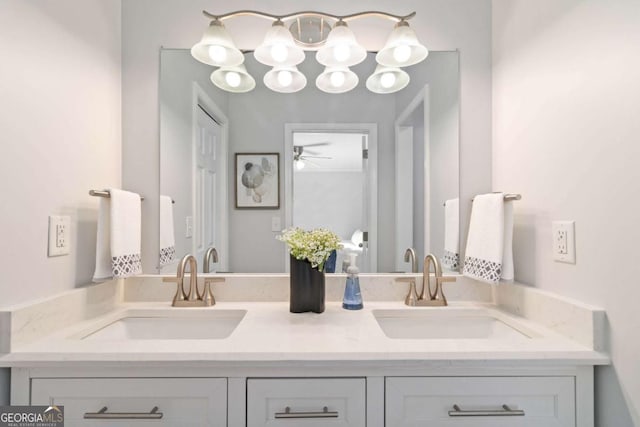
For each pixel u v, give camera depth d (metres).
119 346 0.87
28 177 0.91
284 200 1.45
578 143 0.94
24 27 0.90
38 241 0.95
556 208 1.04
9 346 0.83
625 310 0.80
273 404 0.86
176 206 1.41
